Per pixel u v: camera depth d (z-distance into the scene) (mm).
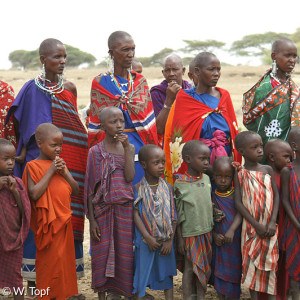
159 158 6051
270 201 5988
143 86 7184
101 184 6141
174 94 7504
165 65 9195
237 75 54375
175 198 6227
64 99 7148
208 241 6191
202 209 6113
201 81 6980
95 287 6180
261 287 5980
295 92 7301
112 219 6133
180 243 6211
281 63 7379
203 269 6125
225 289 6191
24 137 6953
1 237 5754
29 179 6035
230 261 6164
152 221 6016
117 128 6086
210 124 6840
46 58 6980
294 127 6527
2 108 7473
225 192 6273
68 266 6125
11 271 5832
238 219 6125
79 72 59469
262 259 5945
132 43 6949
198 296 6250
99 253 6133
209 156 6266
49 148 6090
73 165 7152
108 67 7105
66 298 6441
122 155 6250
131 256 6141
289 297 6492
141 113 7016
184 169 6961
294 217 6008
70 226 6164
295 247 6035
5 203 5758
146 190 6117
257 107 7355
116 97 6910
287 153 6301
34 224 6090
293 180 6051
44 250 5996
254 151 6109
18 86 45656
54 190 6008
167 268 6137
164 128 7699
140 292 6020
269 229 5914
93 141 7016
